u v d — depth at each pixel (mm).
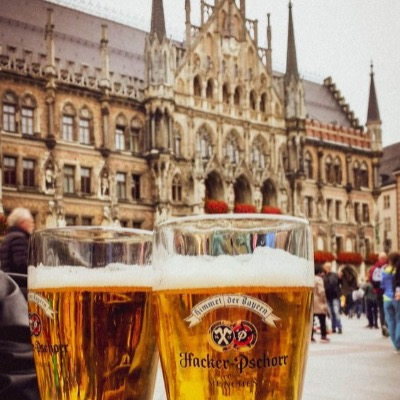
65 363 1463
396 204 85250
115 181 53719
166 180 55469
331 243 70188
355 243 73562
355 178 75250
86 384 1463
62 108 51844
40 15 55188
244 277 1262
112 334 1467
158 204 55062
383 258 23812
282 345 1280
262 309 1254
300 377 1353
